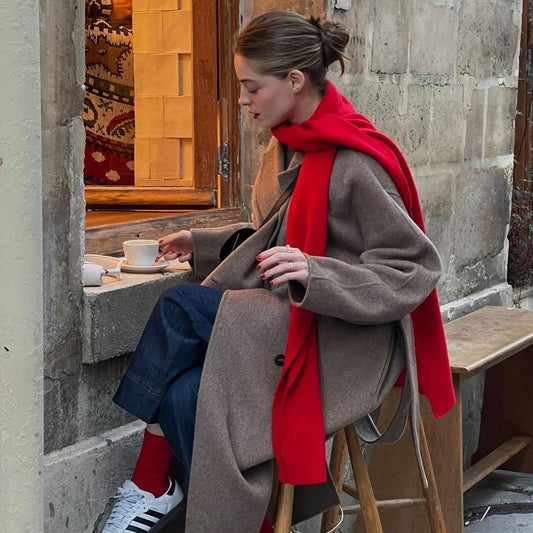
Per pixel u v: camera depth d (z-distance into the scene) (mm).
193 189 3393
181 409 2186
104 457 2510
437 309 2428
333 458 2932
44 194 2307
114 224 3029
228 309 2250
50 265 2344
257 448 2195
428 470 2930
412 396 2309
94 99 3773
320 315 2297
